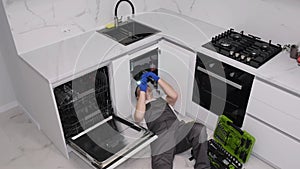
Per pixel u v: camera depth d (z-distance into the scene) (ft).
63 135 7.36
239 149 7.64
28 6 7.34
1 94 9.23
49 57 7.38
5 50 8.32
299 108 6.21
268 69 6.77
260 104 6.99
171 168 7.05
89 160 6.88
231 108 7.87
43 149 8.11
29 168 7.54
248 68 6.84
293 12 7.18
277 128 6.88
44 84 6.69
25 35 7.59
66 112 7.66
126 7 9.51
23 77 7.89
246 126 7.68
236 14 8.42
